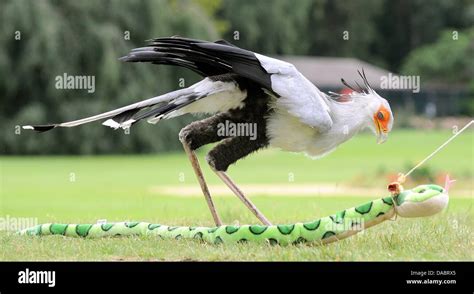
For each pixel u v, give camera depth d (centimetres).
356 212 822
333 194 1722
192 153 926
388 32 7219
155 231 909
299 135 915
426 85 6178
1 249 842
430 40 7044
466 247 844
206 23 3544
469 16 6806
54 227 938
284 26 5962
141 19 3284
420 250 821
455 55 6200
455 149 3628
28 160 3036
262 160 3170
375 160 3100
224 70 906
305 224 836
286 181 2172
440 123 5425
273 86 870
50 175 2398
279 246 826
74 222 1066
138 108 880
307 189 1884
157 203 1462
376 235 888
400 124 5378
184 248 834
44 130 903
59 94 3177
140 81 3238
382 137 946
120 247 841
